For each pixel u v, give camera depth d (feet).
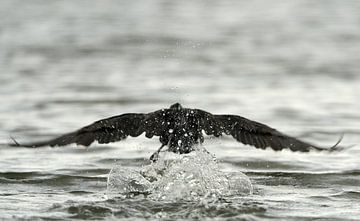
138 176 75.00
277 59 195.42
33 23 253.44
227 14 287.69
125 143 102.63
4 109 130.41
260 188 74.84
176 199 67.72
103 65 183.42
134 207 64.54
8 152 95.86
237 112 129.18
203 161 72.84
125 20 266.57
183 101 139.33
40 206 65.67
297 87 156.56
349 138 109.19
